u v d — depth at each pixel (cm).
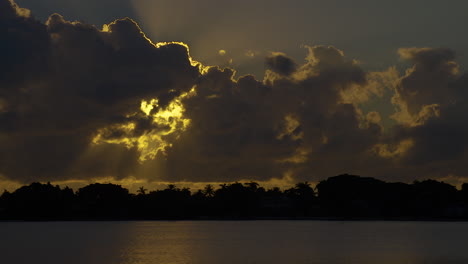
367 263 8394
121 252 10481
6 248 11581
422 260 8812
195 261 8800
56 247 11819
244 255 9712
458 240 13575
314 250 10744
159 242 13312
